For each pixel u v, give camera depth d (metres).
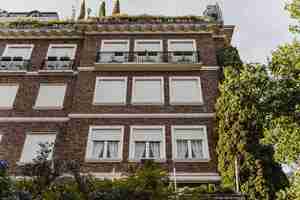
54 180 11.92
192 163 19.05
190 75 22.58
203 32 24.80
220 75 22.61
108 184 11.80
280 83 15.26
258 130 16.66
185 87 22.11
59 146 20.19
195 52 23.58
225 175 17.14
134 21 25.25
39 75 23.33
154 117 20.72
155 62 22.81
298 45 15.45
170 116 20.72
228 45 25.22
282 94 14.99
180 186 18.34
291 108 14.90
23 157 19.98
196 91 21.95
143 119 20.66
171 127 20.36
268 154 16.30
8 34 25.41
